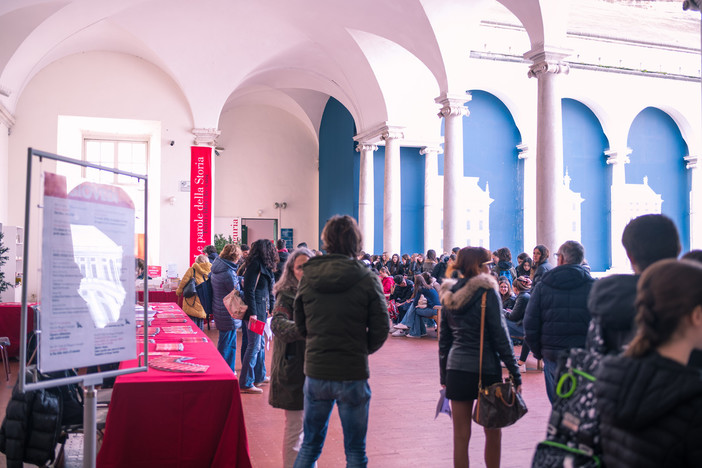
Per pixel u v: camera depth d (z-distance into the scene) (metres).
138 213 14.02
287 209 20.45
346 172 17.95
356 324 2.87
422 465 4.06
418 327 10.83
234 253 6.64
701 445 1.31
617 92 17.64
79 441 4.71
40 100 13.36
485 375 3.24
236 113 19.98
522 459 4.16
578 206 17.56
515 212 17.34
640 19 17.70
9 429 3.32
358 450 2.91
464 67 11.71
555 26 9.26
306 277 2.94
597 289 1.86
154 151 14.57
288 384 3.39
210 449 3.44
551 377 3.69
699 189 18.69
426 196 17.17
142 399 3.40
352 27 12.95
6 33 10.88
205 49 13.66
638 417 1.37
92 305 2.73
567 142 17.58
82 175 14.28
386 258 14.84
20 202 13.07
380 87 14.55
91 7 11.52
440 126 17.12
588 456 1.59
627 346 1.62
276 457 4.21
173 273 12.59
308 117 19.88
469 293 3.26
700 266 1.47
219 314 6.54
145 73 13.99
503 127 17.28
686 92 18.42
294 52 14.89
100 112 13.72
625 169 18.33
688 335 1.44
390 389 6.57
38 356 2.50
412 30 11.64
